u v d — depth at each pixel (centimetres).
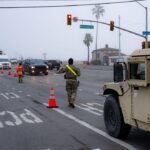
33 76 4184
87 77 3975
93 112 1302
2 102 1608
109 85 887
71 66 1451
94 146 802
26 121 1116
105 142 837
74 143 831
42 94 2005
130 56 788
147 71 710
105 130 970
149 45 786
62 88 2447
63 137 894
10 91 2184
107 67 6475
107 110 910
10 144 829
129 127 856
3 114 1255
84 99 1745
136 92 762
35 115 1231
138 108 755
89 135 913
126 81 805
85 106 1477
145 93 724
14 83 2934
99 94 2000
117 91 849
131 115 790
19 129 994
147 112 716
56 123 1080
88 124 1059
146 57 712
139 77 752
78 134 926
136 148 781
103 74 4594
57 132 952
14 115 1231
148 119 713
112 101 880
